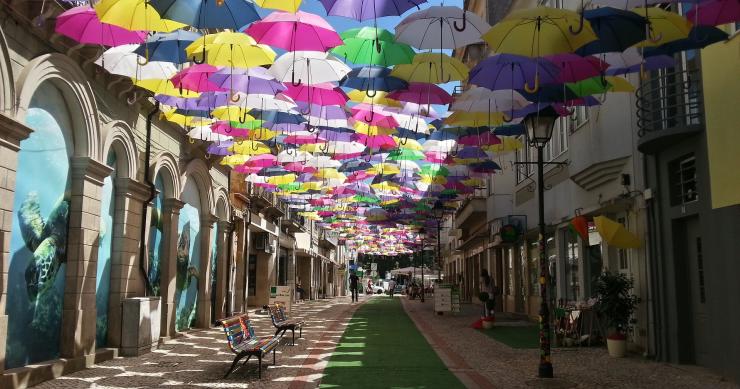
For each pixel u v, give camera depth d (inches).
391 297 2149.4
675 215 438.9
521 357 475.2
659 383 362.3
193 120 535.2
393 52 342.0
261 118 469.1
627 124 506.0
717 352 391.5
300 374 394.9
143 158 530.3
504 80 350.9
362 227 1895.9
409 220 1462.8
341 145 650.2
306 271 1881.2
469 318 916.0
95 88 439.5
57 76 379.9
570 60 329.4
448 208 1311.5
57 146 399.5
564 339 544.4
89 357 428.1
